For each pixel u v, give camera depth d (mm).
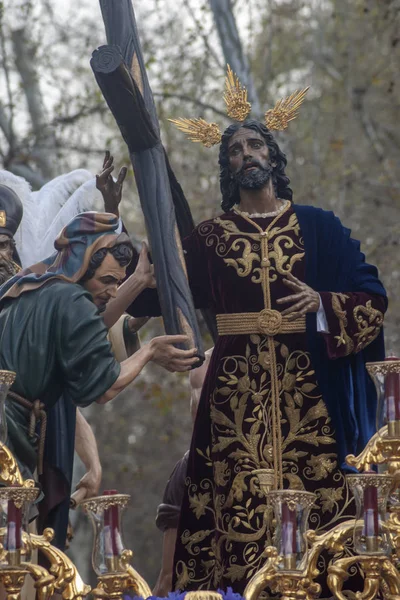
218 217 12484
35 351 10797
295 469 11812
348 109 32781
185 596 9602
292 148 31188
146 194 12000
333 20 34125
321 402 11898
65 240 11148
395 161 32219
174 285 11805
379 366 10250
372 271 12242
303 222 12305
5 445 9852
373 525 9766
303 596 9602
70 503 12016
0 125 30734
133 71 12086
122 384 10922
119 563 9625
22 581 9281
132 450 39531
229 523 11734
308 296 11711
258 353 11984
